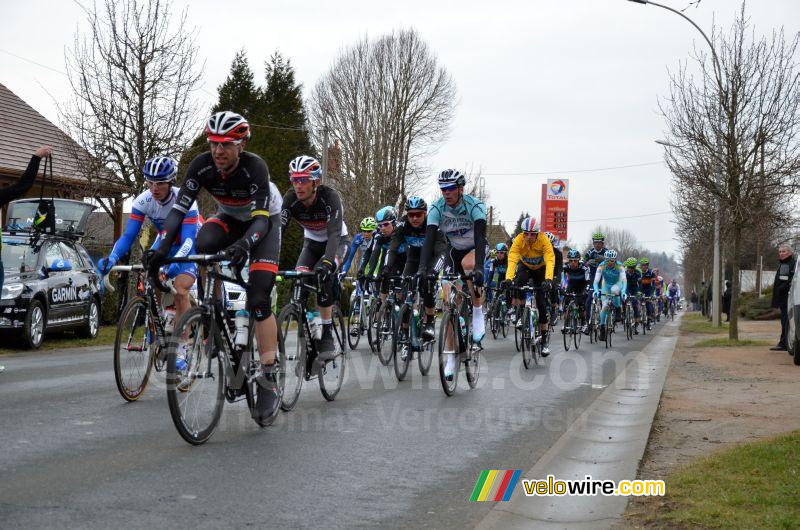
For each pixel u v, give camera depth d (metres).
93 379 7.82
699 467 4.55
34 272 11.57
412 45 39.88
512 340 15.91
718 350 14.20
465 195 7.97
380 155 38.16
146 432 5.34
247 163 5.40
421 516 3.80
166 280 6.84
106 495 3.88
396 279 10.54
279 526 3.54
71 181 20.03
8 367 8.88
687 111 16.42
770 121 15.86
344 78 39.66
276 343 5.73
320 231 8.17
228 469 4.46
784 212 18.22
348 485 4.27
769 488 4.02
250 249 5.38
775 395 7.87
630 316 17.98
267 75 50.00
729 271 38.19
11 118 22.98
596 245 18.50
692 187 17.89
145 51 17.19
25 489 3.94
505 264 16.62
